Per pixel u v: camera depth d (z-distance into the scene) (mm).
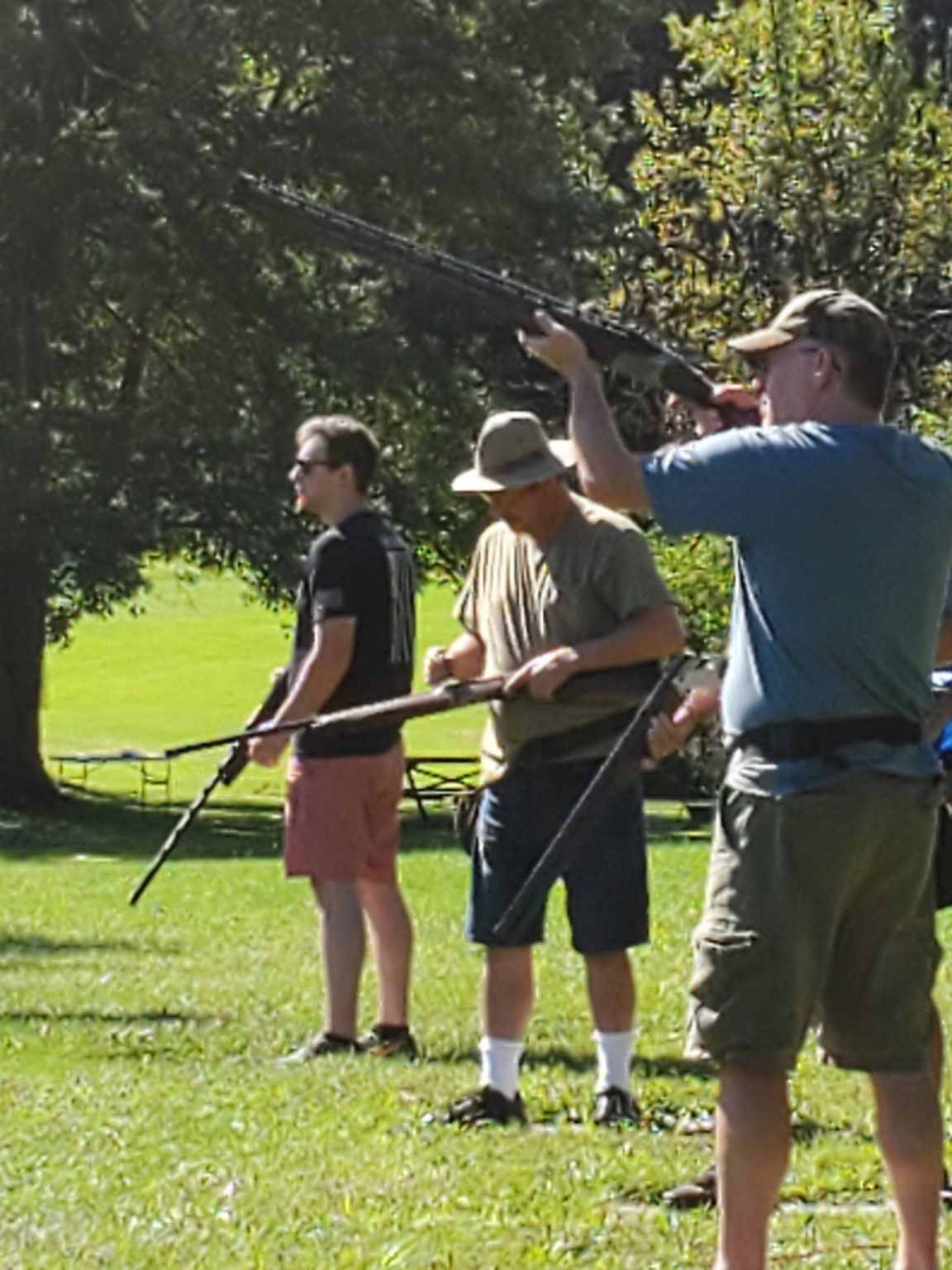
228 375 62469
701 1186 12320
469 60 63875
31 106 61094
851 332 9930
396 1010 17250
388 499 63625
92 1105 14727
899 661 9773
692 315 57500
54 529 60062
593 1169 12836
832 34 58406
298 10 62531
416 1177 12648
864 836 9680
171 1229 11539
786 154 58219
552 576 14391
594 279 61562
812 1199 12391
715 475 9703
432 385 62656
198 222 61000
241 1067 16266
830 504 9648
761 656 9789
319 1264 10875
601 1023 14672
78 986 21359
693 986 9891
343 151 61906
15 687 68750
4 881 38250
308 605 17000
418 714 14773
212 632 114562
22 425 60438
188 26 61531
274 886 36594
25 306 60688
